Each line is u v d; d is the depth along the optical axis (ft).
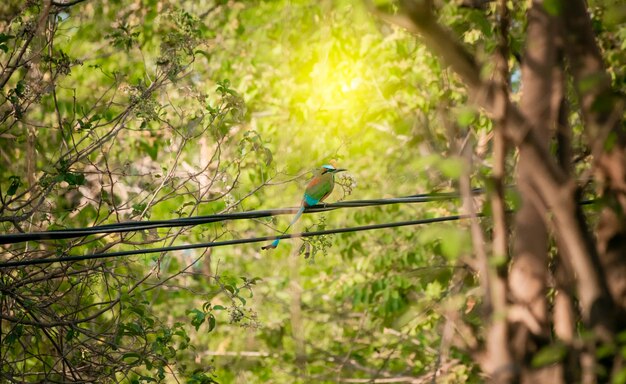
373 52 63.10
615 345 19.90
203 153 65.51
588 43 23.86
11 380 43.11
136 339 46.98
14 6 53.88
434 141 47.09
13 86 54.70
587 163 44.11
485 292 17.38
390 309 64.59
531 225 20.27
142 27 71.20
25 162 56.03
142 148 68.03
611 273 23.99
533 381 19.22
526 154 17.88
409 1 16.01
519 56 27.68
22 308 45.65
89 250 49.21
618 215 23.34
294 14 65.26
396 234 68.90
